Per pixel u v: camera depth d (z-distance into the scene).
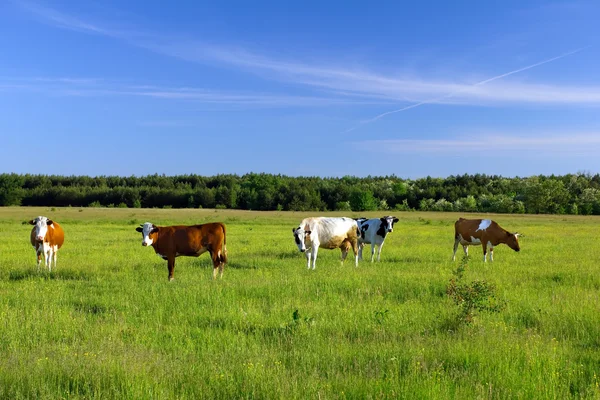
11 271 15.23
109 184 143.00
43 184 128.00
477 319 8.85
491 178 140.50
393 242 28.53
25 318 8.98
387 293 11.64
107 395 5.52
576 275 14.21
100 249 22.78
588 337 7.92
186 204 118.88
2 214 68.44
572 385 6.02
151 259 19.03
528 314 9.46
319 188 116.62
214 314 9.33
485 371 6.20
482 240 20.03
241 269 16.17
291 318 9.02
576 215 87.25
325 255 21.30
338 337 7.84
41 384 5.73
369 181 152.12
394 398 5.38
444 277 13.78
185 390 5.59
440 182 141.88
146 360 6.58
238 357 6.84
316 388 5.57
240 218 64.19
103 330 8.19
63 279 13.90
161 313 9.44
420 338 7.72
